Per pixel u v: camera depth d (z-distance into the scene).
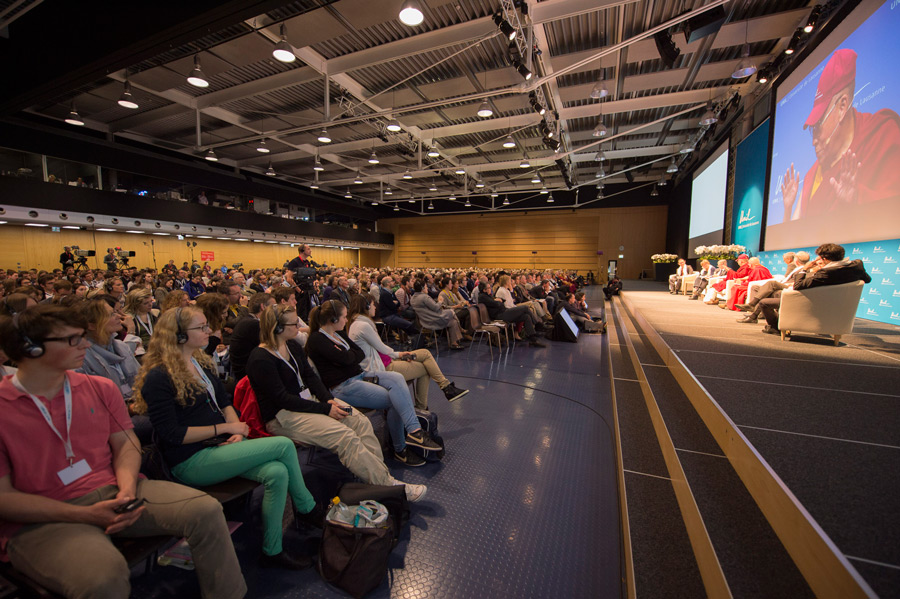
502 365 4.93
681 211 16.41
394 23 5.98
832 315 3.34
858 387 2.21
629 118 10.57
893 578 0.84
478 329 5.73
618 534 1.84
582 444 2.77
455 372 4.60
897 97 4.14
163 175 12.72
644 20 6.09
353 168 15.23
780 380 2.36
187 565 1.62
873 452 1.44
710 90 8.55
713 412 2.00
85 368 2.15
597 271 22.42
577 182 18.53
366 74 7.74
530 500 2.10
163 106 9.29
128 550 1.27
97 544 1.12
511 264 24.48
